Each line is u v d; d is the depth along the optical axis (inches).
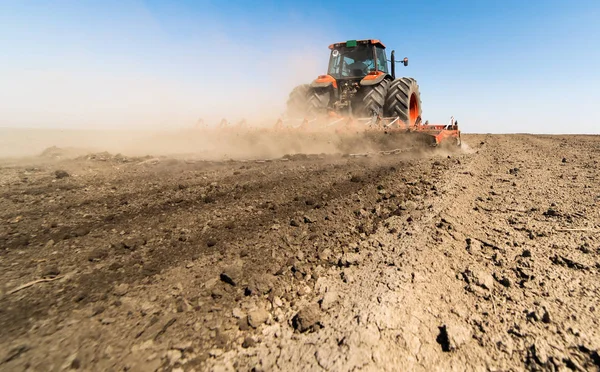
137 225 88.0
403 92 296.7
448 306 51.9
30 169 161.2
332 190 126.0
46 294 54.2
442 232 79.0
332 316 49.1
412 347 42.8
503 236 78.7
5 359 39.4
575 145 305.7
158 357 41.1
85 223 88.6
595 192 115.8
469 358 41.3
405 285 55.9
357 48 339.6
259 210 101.7
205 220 92.4
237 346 43.9
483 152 255.8
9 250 70.7
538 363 40.0
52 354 40.7
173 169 169.2
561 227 82.9
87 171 159.5
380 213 98.1
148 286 57.5
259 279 58.7
